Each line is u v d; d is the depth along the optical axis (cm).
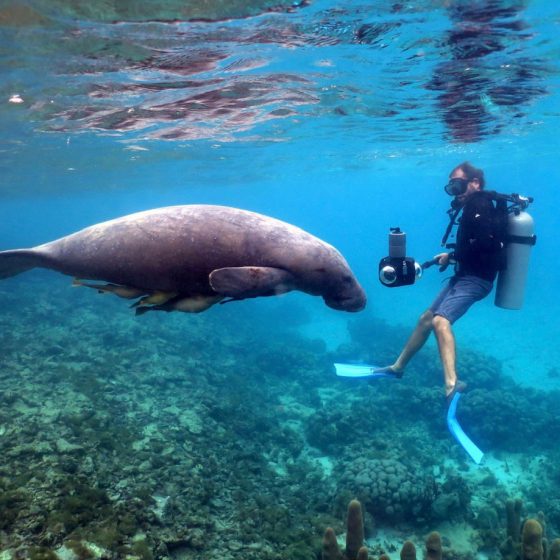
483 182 692
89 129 1583
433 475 1072
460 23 822
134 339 1641
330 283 380
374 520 892
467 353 1862
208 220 334
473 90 1280
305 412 1452
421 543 849
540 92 1330
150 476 734
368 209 13500
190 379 1366
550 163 3769
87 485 616
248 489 870
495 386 1691
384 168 3497
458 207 690
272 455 1115
